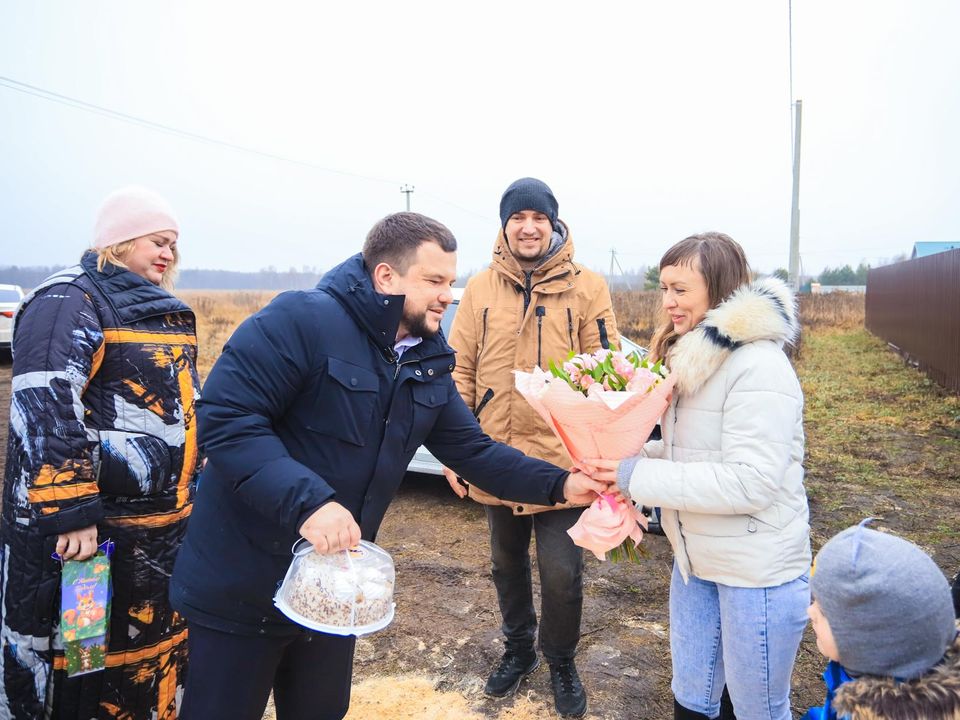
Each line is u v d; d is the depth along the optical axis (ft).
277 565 5.01
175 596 5.22
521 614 8.39
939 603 4.15
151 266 6.83
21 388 5.88
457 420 6.25
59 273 6.45
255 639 5.14
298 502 4.41
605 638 9.86
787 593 5.40
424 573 12.19
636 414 5.69
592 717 7.99
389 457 5.32
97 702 6.28
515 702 8.29
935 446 21.43
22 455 5.88
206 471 5.29
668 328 6.42
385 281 5.13
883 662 4.25
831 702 4.82
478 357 8.32
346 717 8.02
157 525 6.52
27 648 6.00
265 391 4.76
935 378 32.86
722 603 5.63
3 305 42.93
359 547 5.00
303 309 4.94
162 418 6.58
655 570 12.34
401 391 5.28
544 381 6.37
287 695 5.84
